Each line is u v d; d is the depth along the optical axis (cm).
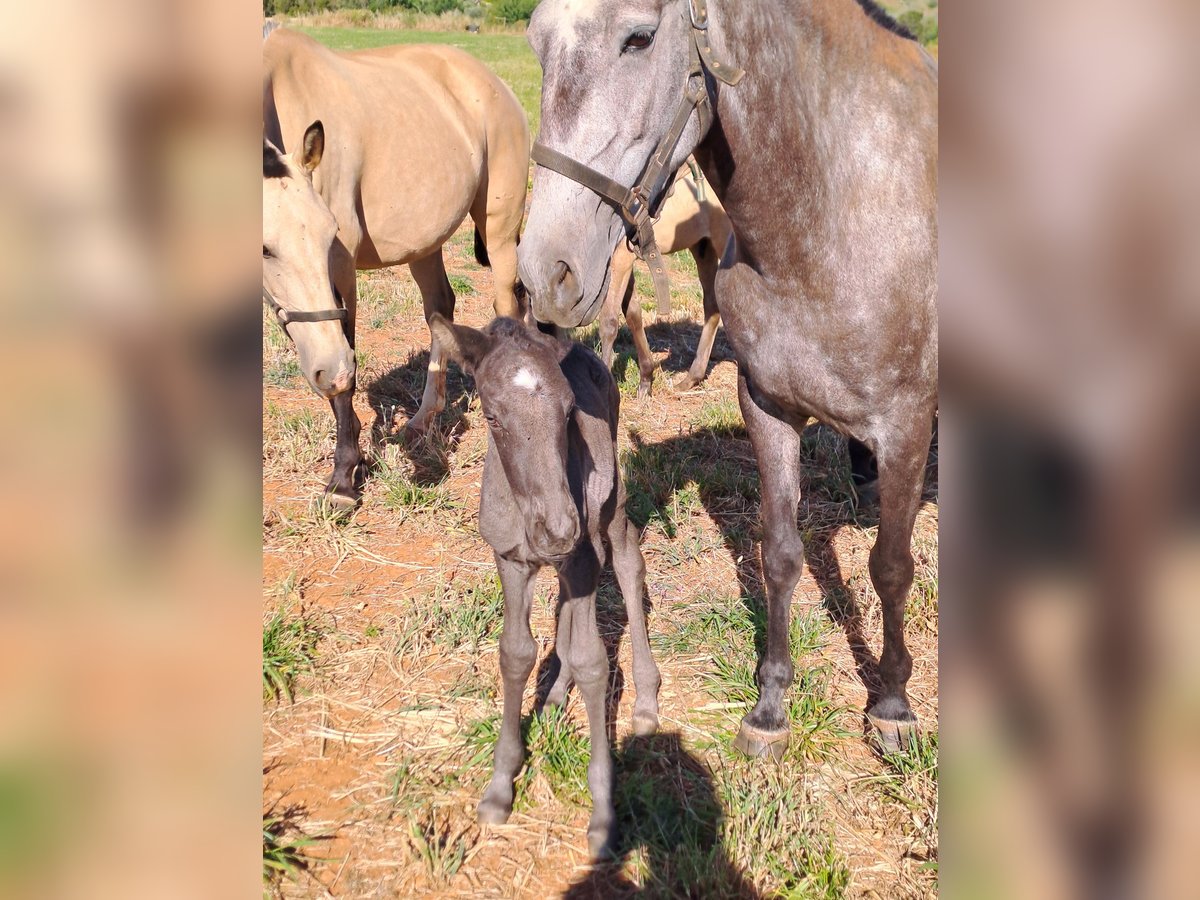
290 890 258
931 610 388
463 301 828
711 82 251
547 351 239
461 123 570
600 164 240
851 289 272
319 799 291
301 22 4272
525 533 241
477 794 295
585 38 234
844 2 273
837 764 309
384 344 707
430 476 507
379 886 260
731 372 705
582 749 306
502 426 234
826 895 255
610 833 273
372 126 493
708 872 258
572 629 269
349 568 421
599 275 248
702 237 632
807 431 572
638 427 580
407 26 4525
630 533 319
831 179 268
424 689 342
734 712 333
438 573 416
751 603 394
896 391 285
